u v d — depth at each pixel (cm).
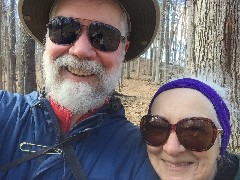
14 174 39
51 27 41
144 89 466
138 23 46
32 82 169
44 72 43
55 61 41
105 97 42
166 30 525
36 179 38
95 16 40
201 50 78
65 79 41
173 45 624
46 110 41
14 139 40
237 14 75
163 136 35
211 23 76
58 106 41
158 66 534
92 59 40
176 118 34
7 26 332
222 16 75
